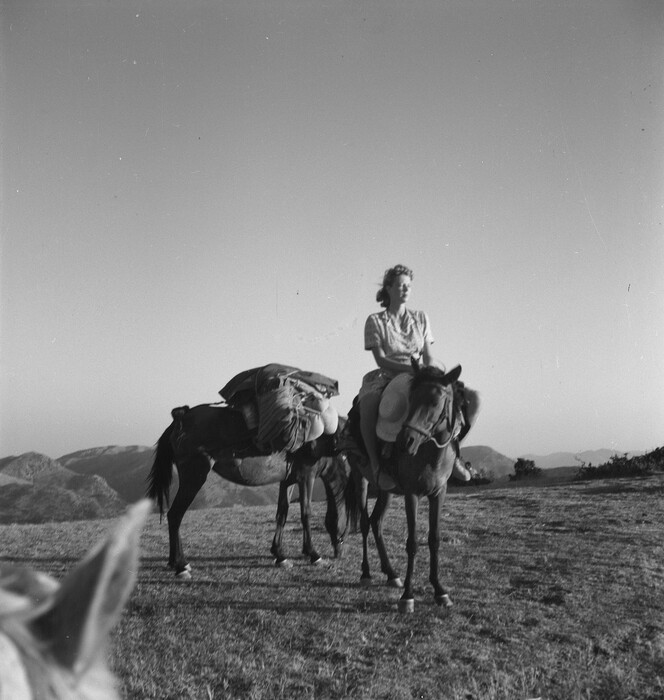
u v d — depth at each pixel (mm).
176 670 5082
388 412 6414
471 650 5551
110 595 633
